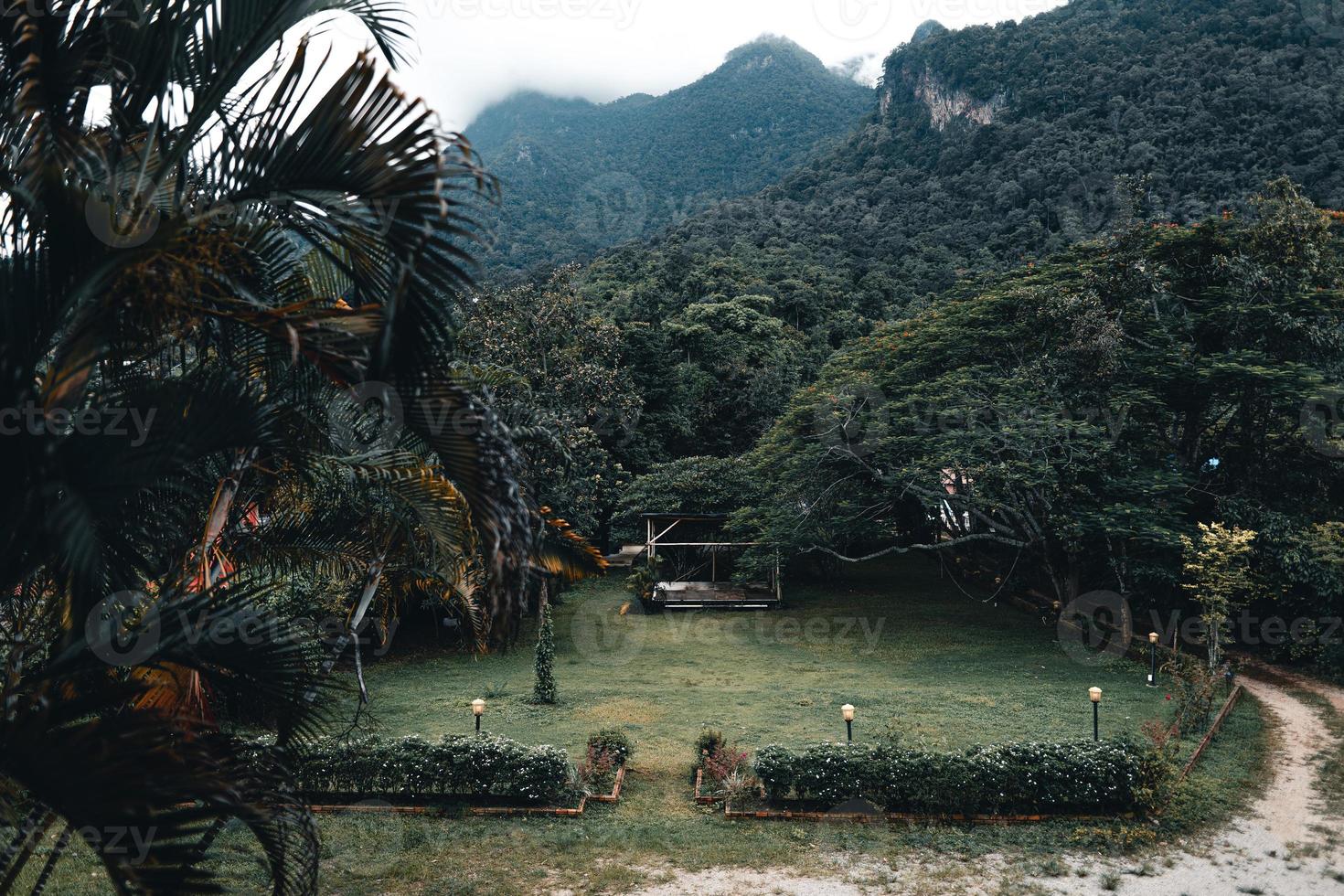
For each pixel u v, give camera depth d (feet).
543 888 33.81
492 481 12.07
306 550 21.77
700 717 57.62
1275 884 34.71
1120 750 42.19
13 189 11.22
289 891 15.56
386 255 11.82
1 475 10.64
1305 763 49.37
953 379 85.76
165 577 15.06
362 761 41.60
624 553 118.62
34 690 12.00
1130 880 35.04
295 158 11.23
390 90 11.03
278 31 11.93
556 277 112.57
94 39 11.71
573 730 54.60
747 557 100.78
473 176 10.93
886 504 92.63
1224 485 83.51
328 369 12.01
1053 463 76.43
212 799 10.61
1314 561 70.54
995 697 61.72
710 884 34.53
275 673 13.75
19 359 11.09
